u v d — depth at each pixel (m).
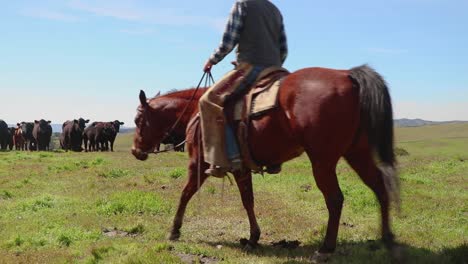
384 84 5.61
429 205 10.15
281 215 9.37
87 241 7.47
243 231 8.19
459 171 16.34
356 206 9.95
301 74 6.00
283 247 7.21
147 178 14.21
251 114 6.19
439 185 13.38
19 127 48.28
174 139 7.95
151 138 7.93
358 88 5.67
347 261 6.22
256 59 6.50
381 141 5.55
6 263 6.48
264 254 6.81
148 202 10.03
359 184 12.73
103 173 15.80
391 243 6.02
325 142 5.68
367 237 7.55
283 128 5.99
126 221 8.83
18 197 11.94
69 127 38.75
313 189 12.45
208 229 8.33
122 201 10.08
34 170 17.55
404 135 96.50
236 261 6.40
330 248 6.09
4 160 22.03
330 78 5.77
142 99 7.89
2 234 8.06
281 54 6.96
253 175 15.12
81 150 39.38
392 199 6.02
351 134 5.71
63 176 15.73
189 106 7.61
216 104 6.44
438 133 96.50
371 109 5.51
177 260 6.34
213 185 12.94
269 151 6.21
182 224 8.42
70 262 6.51
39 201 10.48
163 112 7.80
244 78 6.42
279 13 6.79
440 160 20.33
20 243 7.47
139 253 6.65
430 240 7.39
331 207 5.89
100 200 10.52
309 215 9.38
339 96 5.62
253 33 6.49
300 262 6.25
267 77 6.33
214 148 6.50
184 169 15.95
